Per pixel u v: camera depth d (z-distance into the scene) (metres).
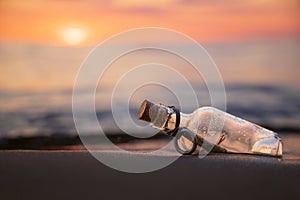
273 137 0.61
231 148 0.61
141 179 0.53
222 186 0.51
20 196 0.49
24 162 0.59
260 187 0.51
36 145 0.81
